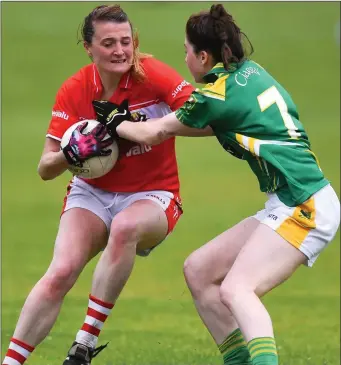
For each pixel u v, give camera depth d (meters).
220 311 20.86
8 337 30.09
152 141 20.52
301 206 19.45
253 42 135.50
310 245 19.45
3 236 50.91
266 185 19.84
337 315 35.19
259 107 19.61
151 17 142.62
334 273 43.78
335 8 153.75
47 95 108.50
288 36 138.62
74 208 22.05
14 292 38.25
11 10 150.50
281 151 19.47
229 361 21.06
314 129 88.81
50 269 21.11
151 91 21.62
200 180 68.19
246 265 19.30
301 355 27.23
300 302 37.69
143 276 41.78
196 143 85.38
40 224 54.59
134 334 31.16
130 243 21.05
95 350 21.52
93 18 21.20
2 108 101.31
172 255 45.97
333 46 133.38
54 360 26.38
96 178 22.12
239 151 20.09
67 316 33.75
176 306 36.34
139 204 21.66
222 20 20.12
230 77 19.78
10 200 61.84
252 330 18.83
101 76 21.70
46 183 67.88
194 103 19.75
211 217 55.22
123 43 21.12
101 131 21.12
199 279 20.88
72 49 130.75
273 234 19.45
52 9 151.62
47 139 21.97
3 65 121.94
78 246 21.36
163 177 22.27
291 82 115.19
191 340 29.98
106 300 21.23
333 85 113.12
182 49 123.56
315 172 19.64
